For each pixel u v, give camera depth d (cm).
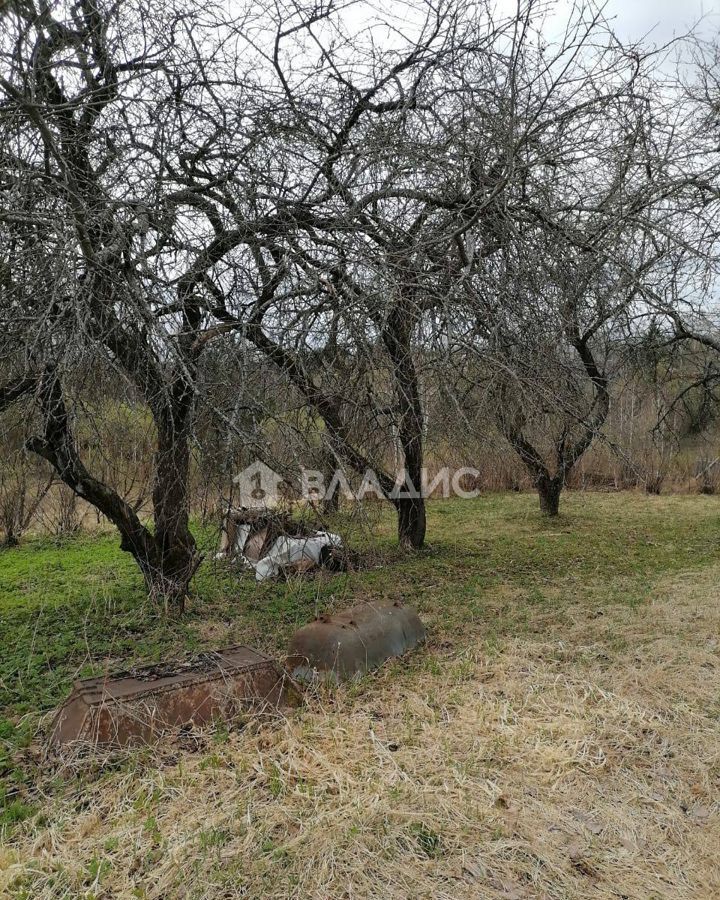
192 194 472
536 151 478
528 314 485
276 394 457
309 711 398
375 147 481
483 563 815
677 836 285
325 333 449
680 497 1448
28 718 399
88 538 1006
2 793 314
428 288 441
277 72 525
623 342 682
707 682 429
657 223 514
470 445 520
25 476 529
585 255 505
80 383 415
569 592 668
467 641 519
